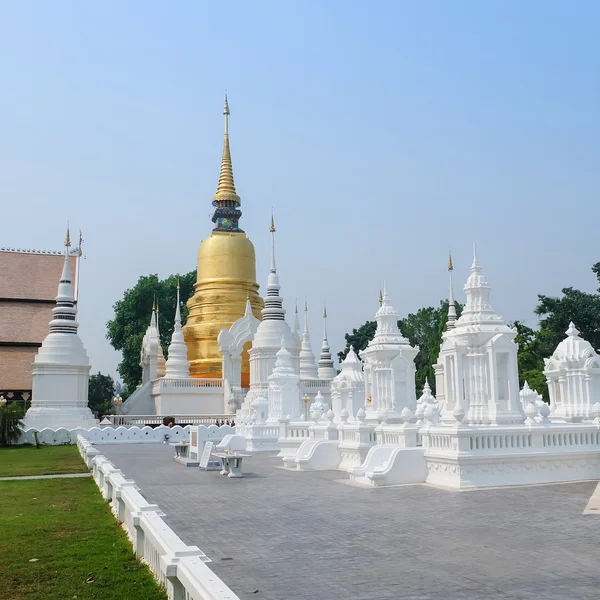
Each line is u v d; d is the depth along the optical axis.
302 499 18.81
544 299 77.00
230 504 18.20
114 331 105.31
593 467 21.72
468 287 26.77
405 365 33.34
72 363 56.94
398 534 13.42
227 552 12.24
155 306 89.69
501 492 19.03
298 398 48.84
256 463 31.64
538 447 21.25
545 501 17.16
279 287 61.78
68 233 62.88
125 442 50.56
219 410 64.31
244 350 69.38
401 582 9.97
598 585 9.59
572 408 38.19
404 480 21.50
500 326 25.80
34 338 68.12
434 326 97.00
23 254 78.06
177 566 8.71
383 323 34.47
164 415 62.59
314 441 28.84
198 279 76.31
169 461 33.53
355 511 16.44
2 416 49.03
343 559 11.49
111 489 19.23
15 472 30.16
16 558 12.84
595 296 76.31
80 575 11.46
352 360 47.12
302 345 71.00
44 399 55.94
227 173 80.94
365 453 26.09
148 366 75.19
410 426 23.11
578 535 12.88
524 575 10.19
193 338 71.50
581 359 38.41
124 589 10.41
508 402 25.22
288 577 10.43
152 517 11.66
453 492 19.25
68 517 17.38
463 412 20.64
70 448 46.41
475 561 11.09
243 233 78.25
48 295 73.56
